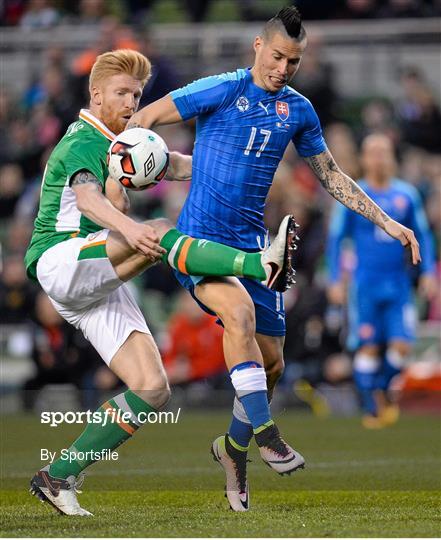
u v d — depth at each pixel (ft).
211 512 61.31
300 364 142.92
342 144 161.27
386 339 126.31
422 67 188.34
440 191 166.30
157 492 72.49
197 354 139.03
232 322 60.39
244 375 59.77
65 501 59.72
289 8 63.31
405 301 126.52
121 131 64.03
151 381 60.70
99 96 63.57
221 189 64.49
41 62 193.16
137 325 62.34
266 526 53.42
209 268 59.26
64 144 62.49
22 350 151.12
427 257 126.11
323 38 188.75
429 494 71.05
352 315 126.93
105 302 62.18
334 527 52.95
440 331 147.64
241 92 64.18
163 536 49.60
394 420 127.24
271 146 64.85
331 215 154.81
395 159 171.83
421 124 177.78
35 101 188.85
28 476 77.66
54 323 139.03
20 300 151.33
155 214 165.89
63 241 61.98
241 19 201.46
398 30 187.93
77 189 60.18
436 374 144.46
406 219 125.80
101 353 62.08
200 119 65.26
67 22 200.85
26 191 178.19
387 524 54.29
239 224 65.10
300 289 143.13
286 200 149.18
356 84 188.44
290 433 115.75
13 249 156.25
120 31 176.14
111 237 59.88
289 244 57.36
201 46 184.14
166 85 168.35
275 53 62.90
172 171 68.28
